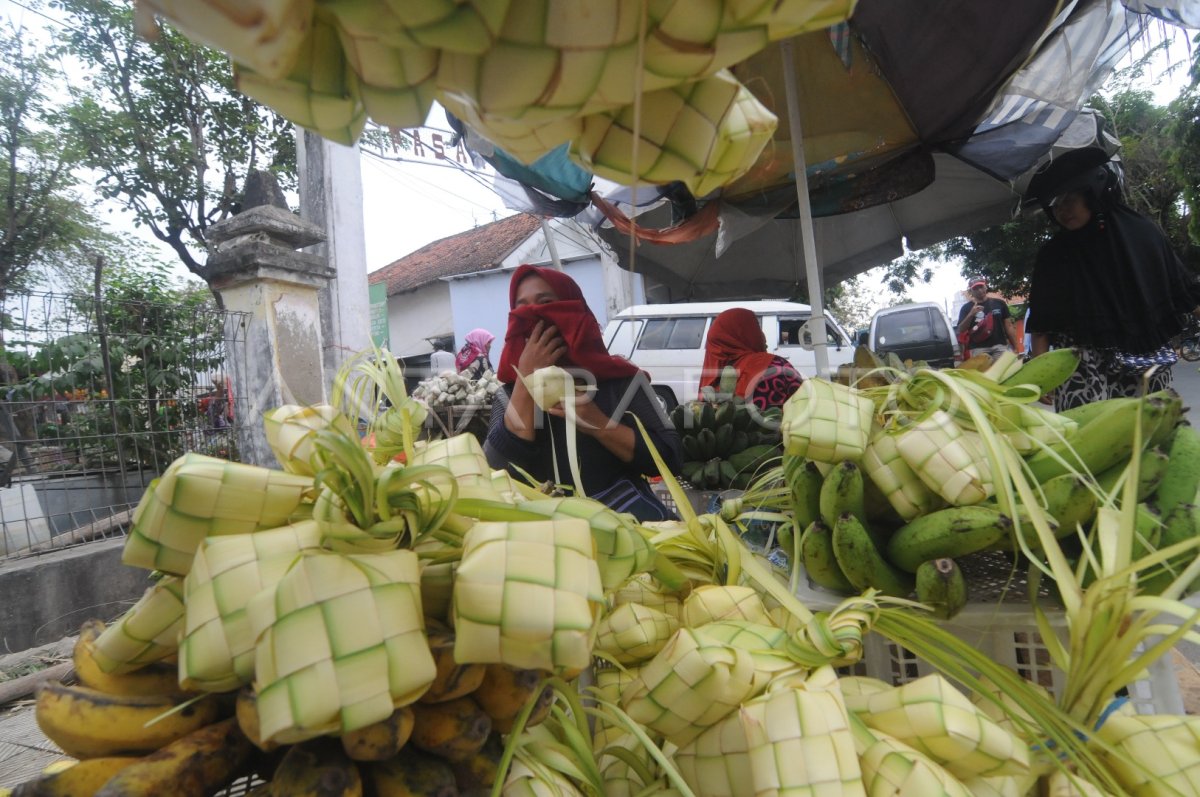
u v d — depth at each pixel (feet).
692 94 1.36
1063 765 2.40
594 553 1.96
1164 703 3.15
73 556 10.67
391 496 1.85
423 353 47.42
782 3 1.13
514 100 1.14
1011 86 7.65
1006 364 4.10
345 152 17.75
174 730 1.85
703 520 3.65
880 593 3.12
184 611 1.94
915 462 3.09
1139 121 38.47
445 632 1.89
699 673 2.22
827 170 8.91
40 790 1.74
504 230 49.42
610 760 2.71
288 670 1.55
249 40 1.01
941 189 11.32
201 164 31.65
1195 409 18.34
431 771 1.80
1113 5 6.57
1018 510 2.95
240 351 12.91
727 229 10.19
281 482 2.00
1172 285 8.41
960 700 2.41
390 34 1.08
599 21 1.08
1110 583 2.47
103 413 11.96
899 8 5.58
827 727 2.11
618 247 12.35
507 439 5.98
